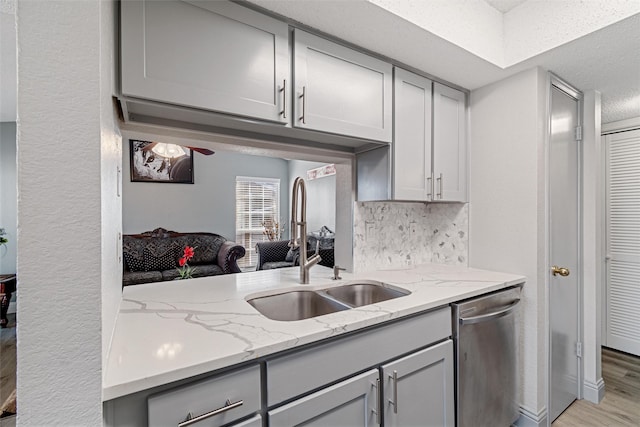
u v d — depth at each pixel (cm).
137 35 97
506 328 165
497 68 174
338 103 144
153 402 73
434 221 230
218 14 112
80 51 64
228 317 109
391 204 210
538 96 173
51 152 61
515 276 179
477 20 161
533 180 174
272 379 90
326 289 162
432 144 185
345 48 147
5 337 312
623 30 137
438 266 215
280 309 151
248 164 605
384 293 166
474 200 204
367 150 181
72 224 63
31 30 61
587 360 204
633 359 250
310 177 566
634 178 251
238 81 116
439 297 139
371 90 156
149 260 431
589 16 140
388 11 127
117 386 67
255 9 123
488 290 158
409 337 126
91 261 65
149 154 509
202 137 141
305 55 134
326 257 389
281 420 90
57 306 62
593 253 204
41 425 62
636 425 178
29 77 60
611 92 208
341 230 200
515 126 182
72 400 63
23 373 60
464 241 209
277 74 125
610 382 221
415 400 127
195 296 136
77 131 63
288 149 166
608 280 268
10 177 385
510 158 185
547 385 177
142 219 507
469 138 206
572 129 202
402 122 170
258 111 120
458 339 144
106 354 74
